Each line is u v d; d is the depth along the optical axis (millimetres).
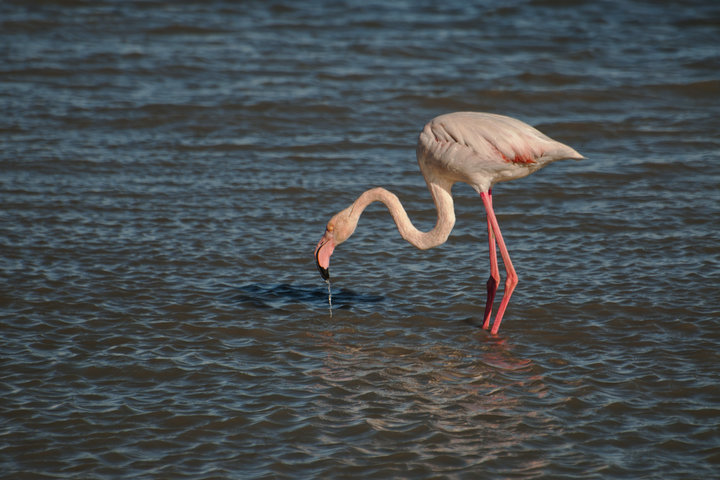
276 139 20328
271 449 8359
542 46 28016
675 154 19375
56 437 8531
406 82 24297
